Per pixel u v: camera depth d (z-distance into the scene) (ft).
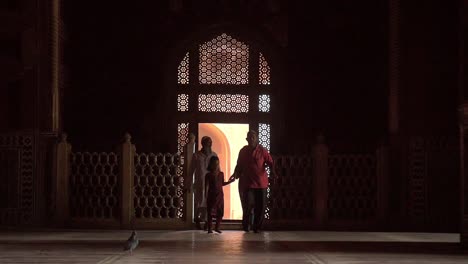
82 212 54.44
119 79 59.26
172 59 59.52
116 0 59.41
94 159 58.13
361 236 43.60
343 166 52.95
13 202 51.55
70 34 58.90
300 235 44.14
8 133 52.08
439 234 46.42
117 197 55.42
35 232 45.78
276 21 59.72
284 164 51.57
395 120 55.16
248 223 46.44
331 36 59.57
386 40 58.34
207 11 59.62
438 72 54.34
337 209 51.78
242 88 59.62
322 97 59.52
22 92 53.06
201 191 48.57
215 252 31.89
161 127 59.11
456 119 53.72
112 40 59.31
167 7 59.57
